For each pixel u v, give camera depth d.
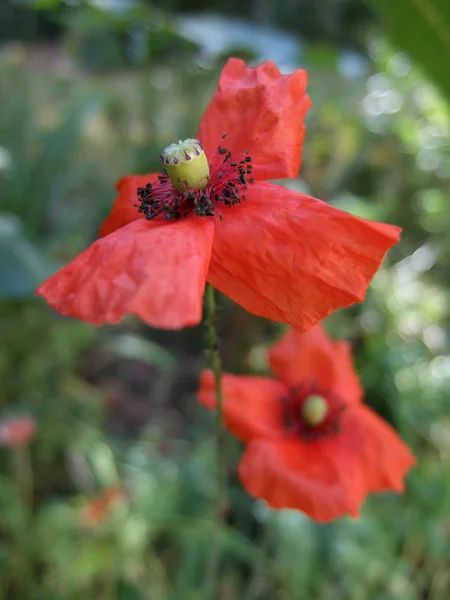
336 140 0.39
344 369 0.18
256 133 0.12
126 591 0.22
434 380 0.27
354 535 0.21
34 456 0.26
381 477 0.16
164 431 0.29
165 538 0.25
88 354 0.34
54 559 0.21
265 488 0.14
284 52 0.29
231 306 0.31
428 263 0.33
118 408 0.31
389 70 0.37
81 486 0.26
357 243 0.10
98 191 0.38
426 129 0.35
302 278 0.10
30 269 0.22
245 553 0.20
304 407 0.16
